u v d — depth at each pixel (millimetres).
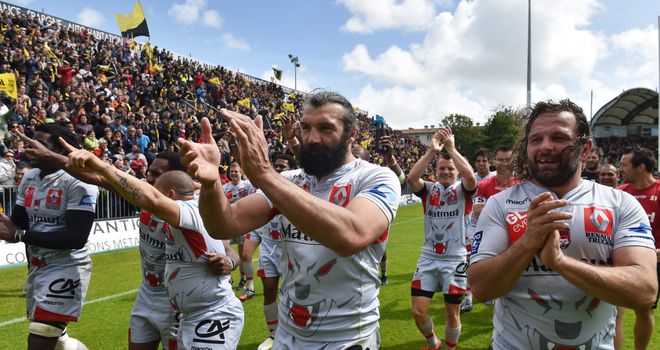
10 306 5691
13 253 8188
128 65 18938
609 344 1789
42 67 13414
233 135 1470
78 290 3287
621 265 1644
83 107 11703
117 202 10062
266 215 2131
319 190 2133
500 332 1881
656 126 46594
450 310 4168
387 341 4680
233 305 2891
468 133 64500
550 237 1495
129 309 5629
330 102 2055
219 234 1950
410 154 36562
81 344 3492
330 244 1483
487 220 1878
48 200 3184
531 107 1968
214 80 22391
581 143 1761
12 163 8711
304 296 2051
